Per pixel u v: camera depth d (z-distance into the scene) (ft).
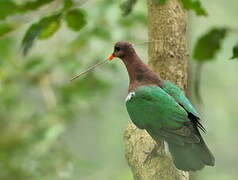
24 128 49.57
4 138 48.88
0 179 47.91
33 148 47.32
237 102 66.49
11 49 49.44
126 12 20.52
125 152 32.45
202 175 66.44
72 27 22.49
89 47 47.70
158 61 32.60
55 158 47.09
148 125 31.24
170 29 31.94
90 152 67.87
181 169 28.89
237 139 71.61
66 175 46.44
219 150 73.56
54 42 54.95
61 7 21.90
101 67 48.49
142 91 31.99
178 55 32.40
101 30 45.73
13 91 49.78
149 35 32.86
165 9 31.81
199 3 20.42
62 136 49.85
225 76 66.28
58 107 49.06
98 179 61.52
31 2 20.74
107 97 53.01
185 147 29.35
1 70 49.24
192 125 30.55
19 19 22.47
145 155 31.12
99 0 46.37
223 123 63.21
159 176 29.71
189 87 34.50
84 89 49.70
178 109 30.53
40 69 47.73
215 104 64.03
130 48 33.81
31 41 21.70
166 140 30.12
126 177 61.00
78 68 47.88
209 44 19.97
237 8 69.10
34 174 46.88
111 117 58.44
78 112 50.14
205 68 65.92
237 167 73.67
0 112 50.21
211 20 67.00
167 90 31.73
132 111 32.12
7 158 47.50
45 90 50.49
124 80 56.44
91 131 69.10
